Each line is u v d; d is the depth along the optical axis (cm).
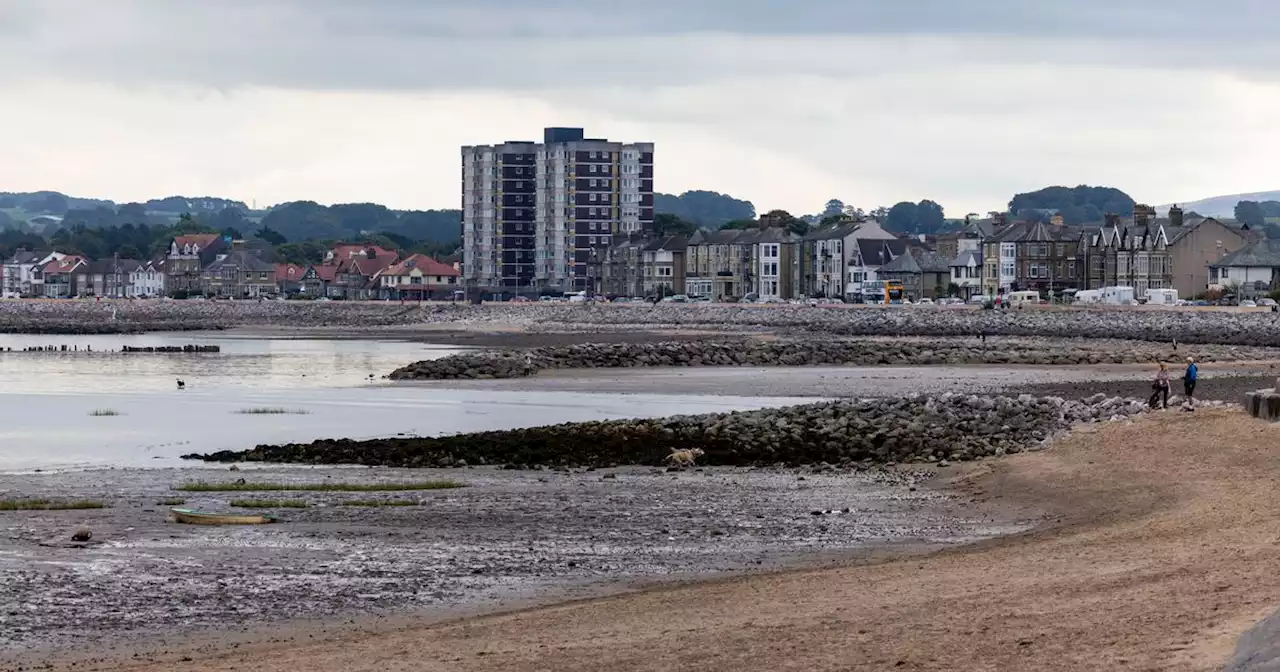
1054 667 2228
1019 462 5528
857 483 5403
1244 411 6097
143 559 3803
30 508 4709
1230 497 4209
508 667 2538
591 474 5756
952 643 2478
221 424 7944
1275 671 1950
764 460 6141
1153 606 2630
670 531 4309
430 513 4644
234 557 3844
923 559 3694
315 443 6631
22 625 3091
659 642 2683
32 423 7981
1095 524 4138
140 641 2970
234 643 2952
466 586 3512
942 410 7331
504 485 5394
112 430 7638
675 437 6600
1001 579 3175
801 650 2523
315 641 2956
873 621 2747
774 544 4088
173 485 5378
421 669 2562
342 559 3834
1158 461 5094
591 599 3347
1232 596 2639
